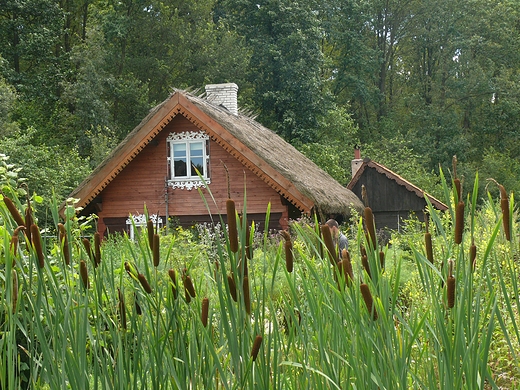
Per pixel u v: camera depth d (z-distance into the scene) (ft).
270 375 5.97
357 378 5.63
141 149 53.06
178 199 55.52
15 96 80.12
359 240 5.81
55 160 72.38
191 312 6.41
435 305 5.68
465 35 141.08
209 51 108.68
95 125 93.91
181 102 51.88
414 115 139.23
